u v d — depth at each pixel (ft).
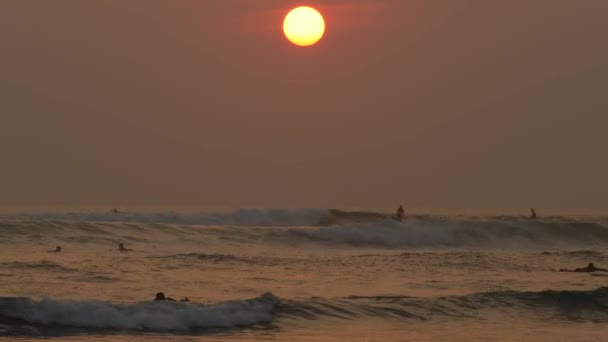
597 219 531.50
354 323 194.18
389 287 246.27
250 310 195.11
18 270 257.14
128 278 248.93
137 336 174.40
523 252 380.58
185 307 190.80
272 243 401.49
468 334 187.93
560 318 211.20
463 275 279.90
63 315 182.29
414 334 185.78
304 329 186.29
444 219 484.33
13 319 179.63
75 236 380.99
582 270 297.33
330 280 259.60
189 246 374.63
